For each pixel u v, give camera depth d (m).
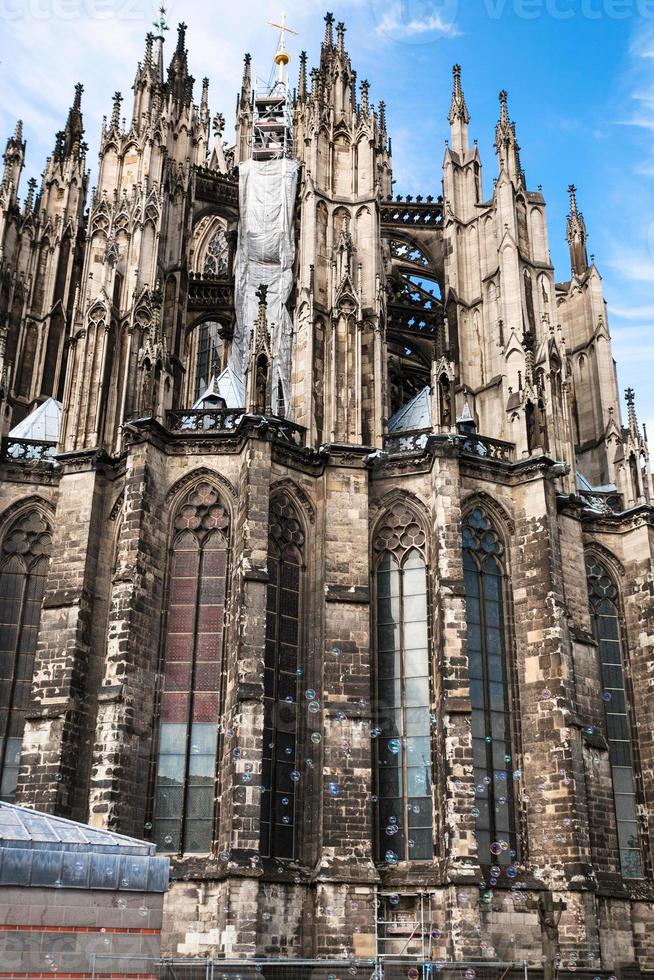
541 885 50.72
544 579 55.91
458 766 49.41
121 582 51.34
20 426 63.94
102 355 59.53
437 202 72.75
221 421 56.31
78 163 76.88
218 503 54.88
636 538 63.59
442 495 54.81
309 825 50.53
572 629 58.22
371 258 63.16
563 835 51.16
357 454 56.59
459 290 68.44
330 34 69.75
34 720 51.72
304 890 48.38
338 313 60.47
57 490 59.25
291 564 55.00
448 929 47.09
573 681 54.44
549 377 62.09
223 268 85.81
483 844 51.59
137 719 49.94
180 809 49.75
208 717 51.34
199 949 45.72
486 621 56.06
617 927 53.28
